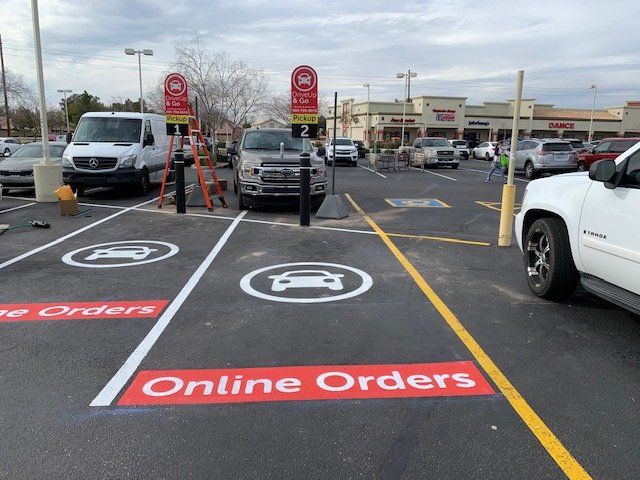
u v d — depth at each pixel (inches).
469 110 2484.0
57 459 112.6
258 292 227.1
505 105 2524.6
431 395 140.5
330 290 230.7
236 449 116.4
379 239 344.2
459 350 168.7
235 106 1489.9
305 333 181.5
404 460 113.2
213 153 1207.6
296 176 436.5
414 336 179.8
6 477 106.7
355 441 119.6
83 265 272.4
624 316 201.2
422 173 1031.6
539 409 133.9
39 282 241.8
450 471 109.7
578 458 114.1
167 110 443.2
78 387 143.6
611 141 861.2
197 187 492.1
